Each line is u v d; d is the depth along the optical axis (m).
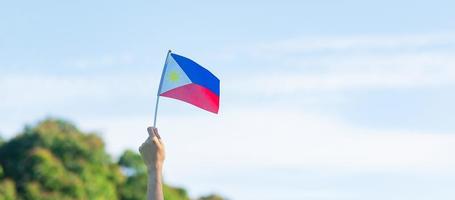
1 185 53.81
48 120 57.56
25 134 56.53
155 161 9.11
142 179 60.38
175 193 62.75
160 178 9.08
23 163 55.31
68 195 55.19
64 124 57.88
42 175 54.88
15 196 54.19
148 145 9.14
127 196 59.66
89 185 56.31
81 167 56.34
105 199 57.53
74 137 56.97
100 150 57.75
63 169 55.81
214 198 65.56
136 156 60.72
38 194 54.44
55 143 56.47
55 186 55.09
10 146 56.22
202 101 10.69
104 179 57.75
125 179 60.16
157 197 9.00
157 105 10.47
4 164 55.78
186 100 10.63
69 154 56.53
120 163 60.53
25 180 54.94
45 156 55.06
